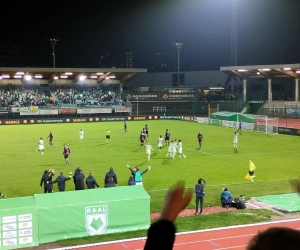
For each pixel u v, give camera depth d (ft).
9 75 274.77
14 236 51.80
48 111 263.49
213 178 99.50
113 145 157.89
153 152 141.38
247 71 285.84
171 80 385.50
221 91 321.11
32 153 138.62
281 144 159.84
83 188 76.64
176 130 212.64
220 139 175.42
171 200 6.80
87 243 52.85
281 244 5.55
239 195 80.69
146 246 6.39
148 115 286.87
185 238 54.29
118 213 56.65
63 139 176.04
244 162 121.60
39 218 52.80
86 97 293.02
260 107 277.85
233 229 58.03
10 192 85.92
